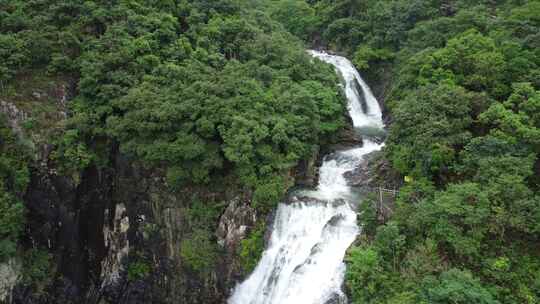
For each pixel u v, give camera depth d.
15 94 29.50
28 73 30.77
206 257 27.81
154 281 30.42
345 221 27.05
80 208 30.09
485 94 28.20
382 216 26.16
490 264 21.03
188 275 29.08
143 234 30.41
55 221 29.47
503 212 21.53
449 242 22.00
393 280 22.19
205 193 29.19
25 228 28.55
